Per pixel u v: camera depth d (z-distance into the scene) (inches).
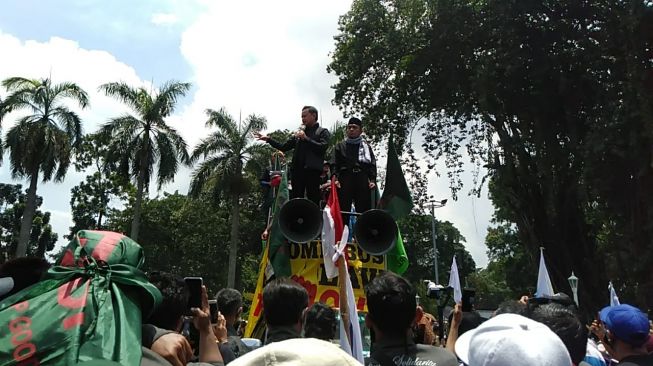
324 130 289.0
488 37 963.3
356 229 228.7
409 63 1032.2
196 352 138.6
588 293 949.2
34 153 1229.7
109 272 88.8
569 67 908.6
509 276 1628.9
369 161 283.4
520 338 89.1
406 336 114.0
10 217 2043.6
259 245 1733.5
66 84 1282.0
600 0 864.3
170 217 1817.2
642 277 804.0
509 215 1099.3
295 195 285.0
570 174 938.1
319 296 231.9
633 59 759.7
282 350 63.9
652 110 733.9
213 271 1729.8
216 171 1368.1
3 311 81.4
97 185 2087.8
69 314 80.5
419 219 1202.0
